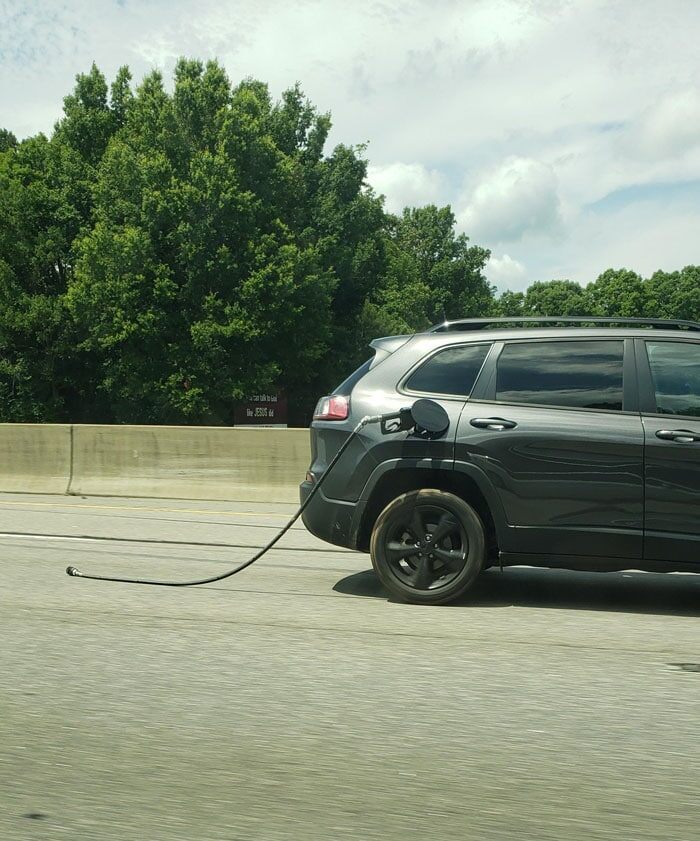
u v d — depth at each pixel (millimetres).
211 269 50094
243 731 3877
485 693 4445
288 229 56781
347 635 5609
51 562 8375
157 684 4539
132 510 13477
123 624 5832
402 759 3572
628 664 4996
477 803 3146
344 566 8406
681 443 6277
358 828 2930
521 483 6445
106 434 16000
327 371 63438
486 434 6512
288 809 3078
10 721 3982
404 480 6773
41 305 53375
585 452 6375
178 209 50906
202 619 6008
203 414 52000
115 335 50125
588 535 6367
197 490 15430
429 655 5148
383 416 6668
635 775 3426
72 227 57812
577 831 2926
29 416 55656
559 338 6695
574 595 7109
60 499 15328
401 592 6609
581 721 4051
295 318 52781
